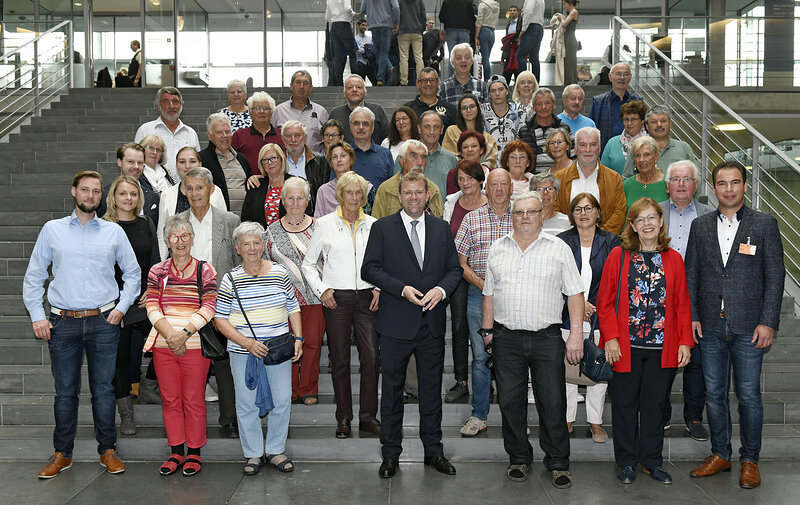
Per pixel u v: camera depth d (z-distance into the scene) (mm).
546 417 4602
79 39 13875
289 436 5117
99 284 4738
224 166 6355
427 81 7078
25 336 6215
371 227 4801
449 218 5605
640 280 4562
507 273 4590
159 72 14227
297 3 14766
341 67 10906
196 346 4785
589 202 4863
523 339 4578
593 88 10359
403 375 4762
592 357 4480
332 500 4348
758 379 4605
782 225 7047
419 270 4656
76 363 4812
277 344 4637
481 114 6668
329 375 5859
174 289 4742
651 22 11062
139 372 5617
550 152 6098
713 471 4758
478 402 5125
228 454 5109
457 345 5492
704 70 10961
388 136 6879
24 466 4996
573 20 11781
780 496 4410
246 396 4777
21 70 11648
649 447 4695
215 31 14742
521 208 4500
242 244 4656
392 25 10609
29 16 13797
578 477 4754
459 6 10391
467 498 4379
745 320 4559
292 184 5223
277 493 4469
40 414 5461
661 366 4586
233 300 4703
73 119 10086
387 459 4781
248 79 14805
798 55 10945
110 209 5148
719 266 4660
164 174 6188
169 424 4824
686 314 4539
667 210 5371
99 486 4598
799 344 5926
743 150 6938
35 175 8195
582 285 4570
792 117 11023
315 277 5086
